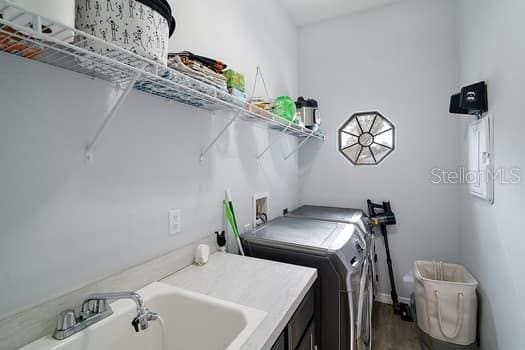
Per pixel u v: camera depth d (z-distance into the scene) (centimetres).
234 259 129
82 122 82
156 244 108
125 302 89
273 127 209
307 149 282
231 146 159
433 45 229
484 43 154
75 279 80
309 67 282
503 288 132
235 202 163
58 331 70
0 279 64
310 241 141
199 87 92
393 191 246
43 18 47
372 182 254
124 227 95
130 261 97
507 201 125
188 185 125
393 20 244
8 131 66
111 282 88
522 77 109
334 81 270
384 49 248
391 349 186
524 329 111
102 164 88
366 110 256
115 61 59
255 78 192
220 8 151
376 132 254
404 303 240
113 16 63
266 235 154
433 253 231
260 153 196
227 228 154
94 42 63
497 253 139
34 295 70
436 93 229
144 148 103
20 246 68
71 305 77
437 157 229
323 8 251
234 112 150
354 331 124
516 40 114
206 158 137
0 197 64
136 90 99
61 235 77
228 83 115
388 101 247
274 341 74
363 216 222
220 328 85
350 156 265
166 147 113
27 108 69
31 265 70
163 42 73
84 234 82
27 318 67
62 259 77
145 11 67
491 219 147
